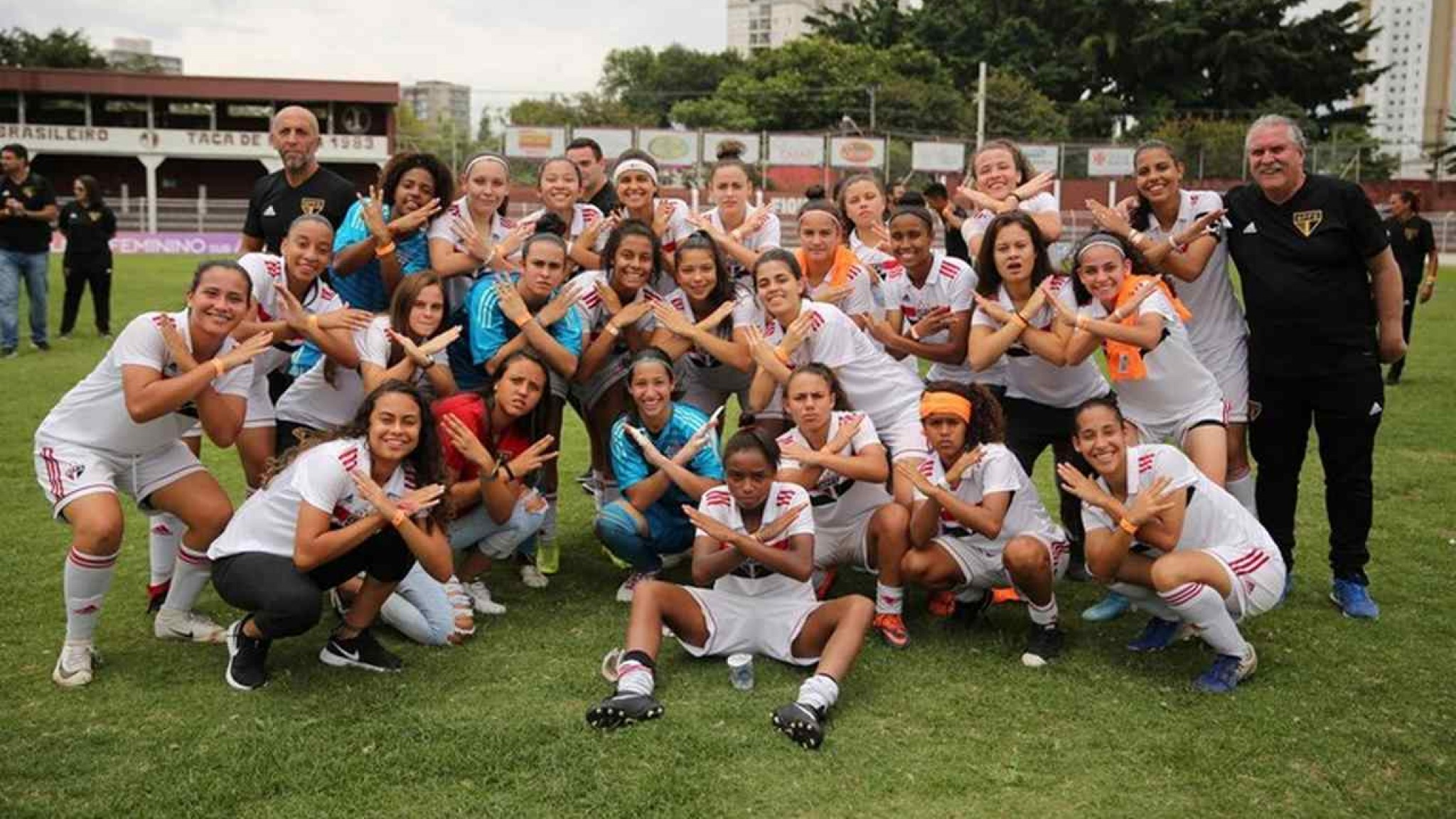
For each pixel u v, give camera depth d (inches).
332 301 209.0
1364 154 1834.4
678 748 146.1
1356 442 198.4
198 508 177.5
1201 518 172.1
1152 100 2137.1
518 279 219.5
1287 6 2108.8
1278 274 197.9
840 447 188.9
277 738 147.9
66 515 166.4
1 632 184.7
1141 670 177.0
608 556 236.8
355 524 159.3
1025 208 244.4
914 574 187.8
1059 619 201.2
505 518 196.1
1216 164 1724.9
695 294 219.8
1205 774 141.9
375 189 215.9
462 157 1845.5
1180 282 211.5
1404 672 174.6
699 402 240.7
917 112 2042.3
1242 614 172.1
